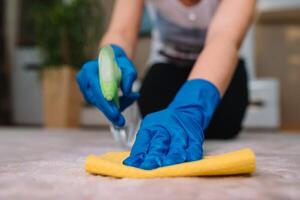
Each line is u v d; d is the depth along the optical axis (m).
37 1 2.93
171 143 0.43
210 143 0.96
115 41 0.75
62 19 2.35
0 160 0.55
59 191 0.30
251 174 0.38
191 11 1.03
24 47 3.04
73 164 0.48
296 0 2.11
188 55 1.15
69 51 2.39
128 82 0.52
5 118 3.05
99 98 0.52
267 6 2.16
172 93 1.14
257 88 2.07
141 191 0.30
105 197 0.28
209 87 0.53
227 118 1.10
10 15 3.10
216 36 0.63
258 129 2.10
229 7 0.67
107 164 0.38
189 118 0.48
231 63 0.58
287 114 2.45
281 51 2.45
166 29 1.12
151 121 0.46
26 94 3.05
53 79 2.33
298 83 2.44
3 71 3.06
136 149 0.42
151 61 1.29
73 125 2.38
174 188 0.31
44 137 1.28
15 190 0.31
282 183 0.33
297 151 0.70
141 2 0.86
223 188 0.31
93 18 2.43
